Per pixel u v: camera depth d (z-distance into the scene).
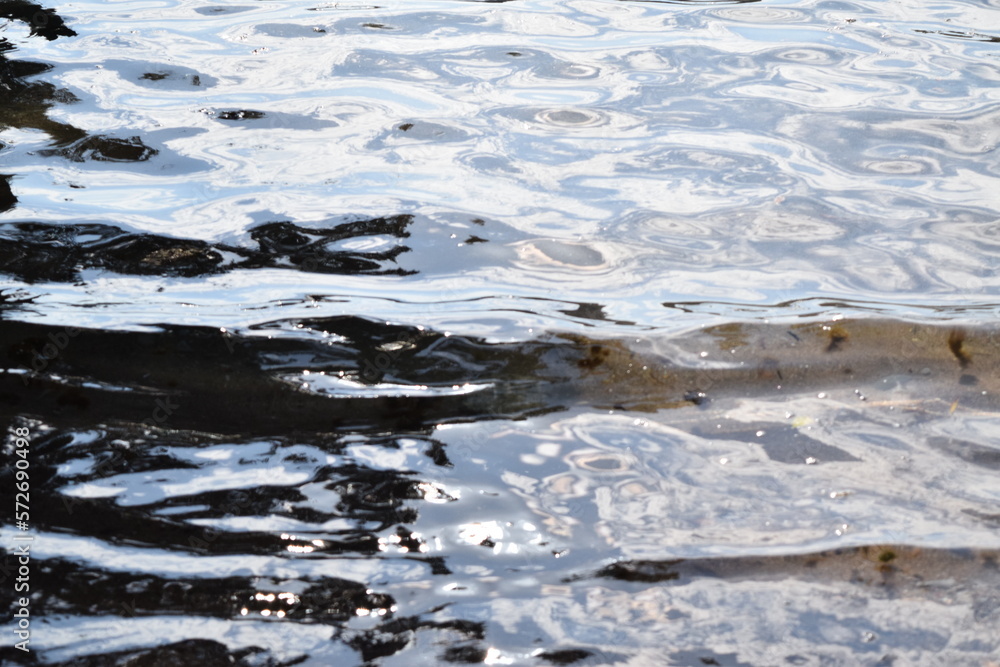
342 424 2.41
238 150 3.74
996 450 2.29
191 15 5.32
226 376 2.56
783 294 2.92
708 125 4.02
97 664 1.69
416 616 1.82
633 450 2.33
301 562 1.95
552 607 1.85
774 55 4.79
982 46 4.86
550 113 4.14
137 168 3.57
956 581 1.90
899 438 2.35
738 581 1.92
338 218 3.29
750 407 2.49
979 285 2.94
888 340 2.71
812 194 3.48
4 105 4.03
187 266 3.01
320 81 4.42
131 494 2.13
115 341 2.66
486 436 2.38
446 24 5.26
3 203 3.29
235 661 1.71
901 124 3.99
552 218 3.33
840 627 1.80
